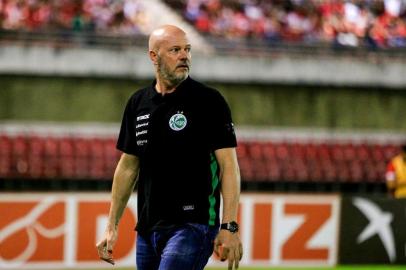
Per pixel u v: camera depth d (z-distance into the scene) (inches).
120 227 995.9
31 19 1893.5
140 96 443.8
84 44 1776.6
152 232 437.1
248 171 1717.5
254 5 2128.4
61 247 994.1
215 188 433.7
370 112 1929.1
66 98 1771.7
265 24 2095.2
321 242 1080.2
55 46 1758.1
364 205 1095.0
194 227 426.9
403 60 1939.0
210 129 422.9
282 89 1879.9
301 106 1895.9
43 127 1758.1
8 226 979.3
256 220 1055.0
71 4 1950.1
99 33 1784.0
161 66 422.0
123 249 1000.2
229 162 420.2
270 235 1059.9
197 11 2073.1
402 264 1111.6
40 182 1339.8
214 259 1044.5
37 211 988.6
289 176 1734.7
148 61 1801.2
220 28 2055.9
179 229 428.5
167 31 422.9
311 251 1076.5
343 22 2145.7
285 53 1882.4
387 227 1105.4
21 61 1736.0
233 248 405.4
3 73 1733.5
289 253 1067.9
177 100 427.5
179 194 429.7
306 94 1895.9
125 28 1967.3
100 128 1790.1
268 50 1875.0
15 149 1672.0
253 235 1053.8
